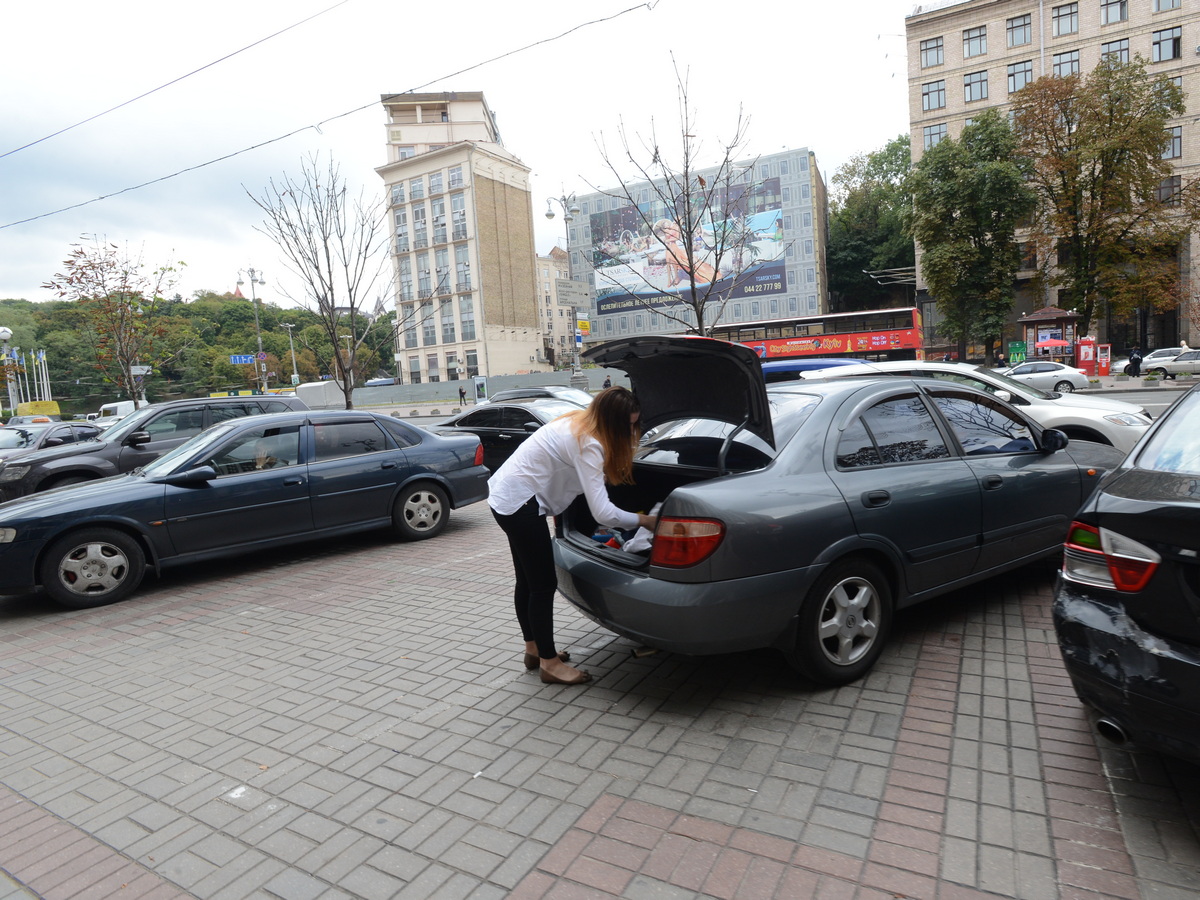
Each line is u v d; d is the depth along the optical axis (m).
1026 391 7.76
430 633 4.71
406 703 3.66
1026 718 3.08
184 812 2.80
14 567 5.51
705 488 3.19
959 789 2.60
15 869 2.51
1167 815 2.39
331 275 14.20
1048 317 33.91
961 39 43.69
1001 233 35.50
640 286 71.44
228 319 97.81
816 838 2.38
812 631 3.28
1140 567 2.29
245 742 3.36
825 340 30.23
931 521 3.66
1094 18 40.38
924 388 4.09
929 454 3.87
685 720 3.26
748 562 3.09
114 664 4.52
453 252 69.19
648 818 2.55
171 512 6.11
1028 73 42.19
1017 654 3.71
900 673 3.58
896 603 3.65
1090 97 33.25
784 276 64.19
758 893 2.14
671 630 3.13
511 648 4.35
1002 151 35.09
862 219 70.00
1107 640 2.35
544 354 77.25
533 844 2.45
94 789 3.02
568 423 3.53
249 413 10.56
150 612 5.60
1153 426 2.84
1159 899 2.02
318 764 3.10
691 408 3.99
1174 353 34.50
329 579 6.29
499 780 2.87
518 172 74.12
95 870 2.47
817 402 3.69
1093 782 2.60
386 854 2.46
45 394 66.75
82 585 5.78
